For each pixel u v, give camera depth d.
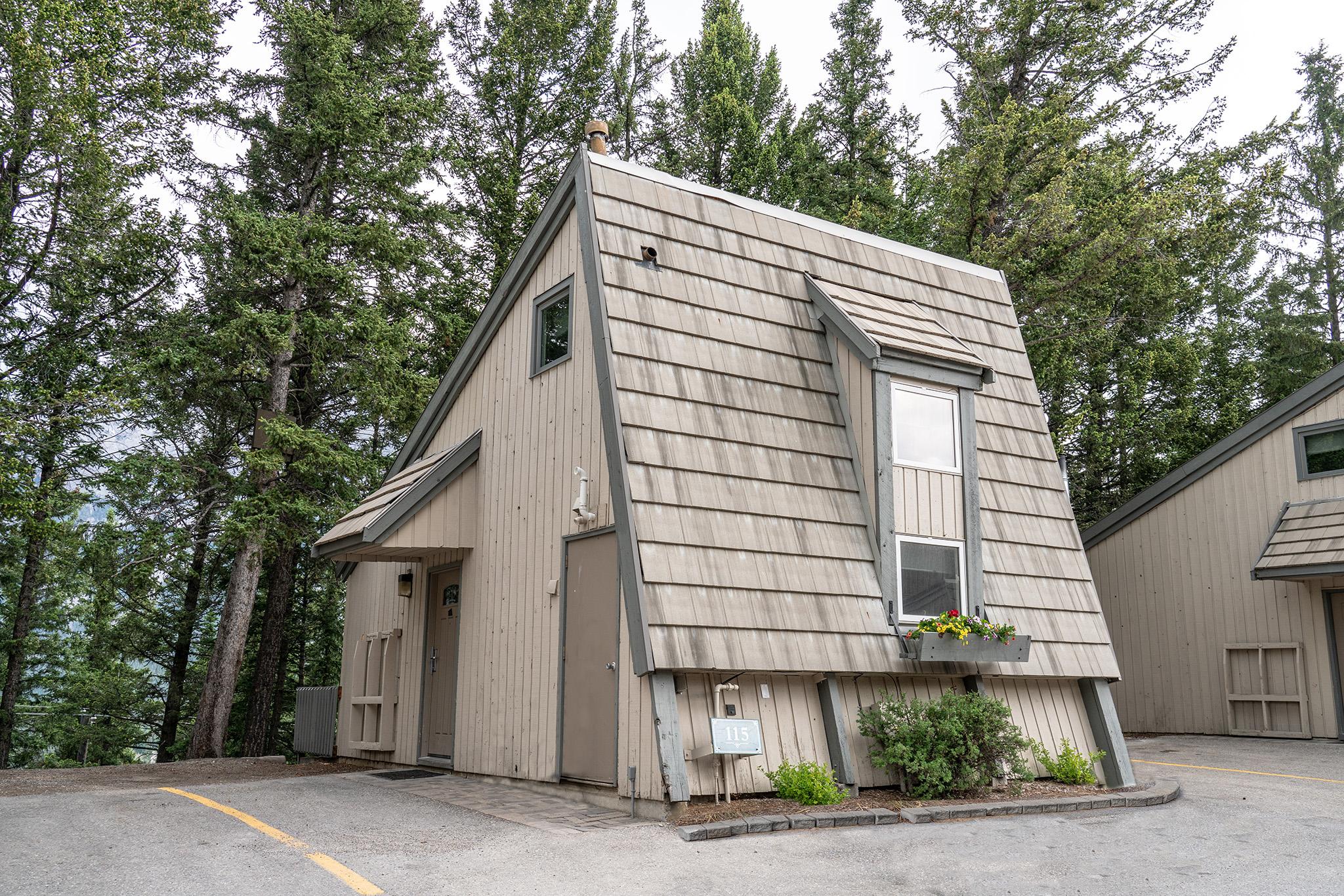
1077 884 5.86
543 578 9.58
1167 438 23.30
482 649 10.58
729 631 7.90
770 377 9.38
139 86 15.62
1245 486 16.64
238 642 17.80
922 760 8.31
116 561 16.22
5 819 7.14
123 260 16.77
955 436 9.91
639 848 6.46
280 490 17.19
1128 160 20.89
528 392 10.41
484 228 23.83
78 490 17.14
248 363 17.05
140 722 26.17
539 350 10.38
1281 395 27.73
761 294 9.80
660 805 7.38
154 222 16.95
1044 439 11.52
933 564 9.48
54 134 14.66
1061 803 8.51
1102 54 21.30
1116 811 8.51
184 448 20.14
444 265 22.95
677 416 8.55
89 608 24.28
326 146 18.42
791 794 7.89
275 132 19.31
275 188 20.09
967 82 22.45
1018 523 10.64
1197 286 22.38
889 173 29.92
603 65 25.16
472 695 10.61
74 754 27.34
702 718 7.78
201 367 17.42
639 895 5.40
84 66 14.46
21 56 14.03
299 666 28.28
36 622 24.81
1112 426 23.48
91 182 15.42
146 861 5.87
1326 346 27.67
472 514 11.21
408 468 12.48
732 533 8.37
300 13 17.86
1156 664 17.61
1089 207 20.34
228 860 5.94
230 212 16.50
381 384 17.50
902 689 9.14
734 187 25.03
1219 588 16.78
